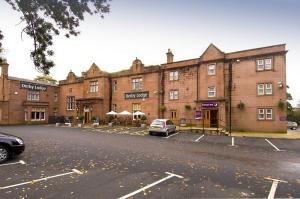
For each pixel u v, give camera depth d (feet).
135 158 36.17
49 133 72.33
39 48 35.04
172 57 102.68
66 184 23.00
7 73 114.93
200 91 90.17
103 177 25.62
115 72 117.39
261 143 56.95
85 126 103.45
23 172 26.96
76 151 41.14
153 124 72.18
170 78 99.55
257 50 81.71
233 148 49.32
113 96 116.67
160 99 100.89
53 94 138.10
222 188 22.53
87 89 122.11
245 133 77.15
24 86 121.19
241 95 83.35
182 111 94.68
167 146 50.29
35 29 33.99
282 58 77.66
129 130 85.05
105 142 53.88
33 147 44.68
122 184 23.32
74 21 34.50
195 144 54.54
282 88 76.95
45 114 129.08
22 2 30.76
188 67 95.04
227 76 86.17
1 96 114.01
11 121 114.11
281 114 76.79
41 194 20.17
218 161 35.29
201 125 88.12
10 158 34.30
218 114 83.92
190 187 22.70
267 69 79.71
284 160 37.19
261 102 79.92
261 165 33.17
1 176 25.31
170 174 27.17
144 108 104.78
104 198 19.54
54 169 28.53
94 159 34.73
